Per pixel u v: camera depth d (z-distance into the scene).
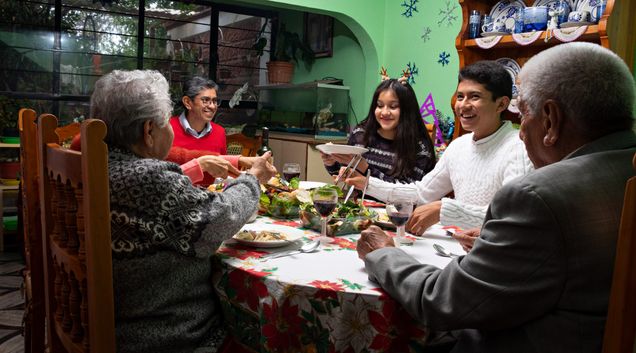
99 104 1.31
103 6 5.12
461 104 2.15
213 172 1.97
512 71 3.18
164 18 5.45
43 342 1.70
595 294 0.94
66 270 1.26
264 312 1.25
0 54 4.70
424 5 4.12
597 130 1.03
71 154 1.16
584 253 0.93
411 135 2.82
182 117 3.35
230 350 1.43
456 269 1.05
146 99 1.30
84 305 1.20
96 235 1.11
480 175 2.15
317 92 4.79
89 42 5.10
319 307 1.21
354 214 1.82
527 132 1.11
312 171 4.82
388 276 1.20
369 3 4.46
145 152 1.36
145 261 1.25
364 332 1.21
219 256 1.42
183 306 1.34
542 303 0.96
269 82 5.89
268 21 6.06
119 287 1.26
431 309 1.07
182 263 1.30
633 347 0.89
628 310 0.88
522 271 0.96
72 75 5.05
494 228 1.01
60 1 4.89
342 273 1.32
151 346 1.29
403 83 2.85
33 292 1.67
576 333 0.94
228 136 3.57
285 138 5.11
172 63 5.56
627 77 1.02
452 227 1.95
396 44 4.43
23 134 1.62
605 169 0.98
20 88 4.81
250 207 1.42
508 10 3.19
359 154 2.31
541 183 0.97
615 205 0.95
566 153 1.07
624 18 2.69
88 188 1.09
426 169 2.85
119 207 1.22
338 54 5.21
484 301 0.99
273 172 1.71
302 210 1.82
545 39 2.83
